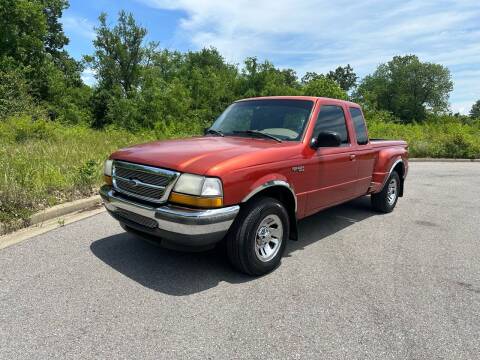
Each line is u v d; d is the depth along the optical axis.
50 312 3.20
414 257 4.88
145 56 51.25
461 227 6.39
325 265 4.49
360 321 3.28
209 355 2.74
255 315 3.30
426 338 3.06
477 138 20.91
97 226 5.45
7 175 6.15
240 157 3.75
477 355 2.86
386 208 7.14
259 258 4.01
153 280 3.87
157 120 28.55
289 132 4.74
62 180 6.70
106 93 43.84
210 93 37.38
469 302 3.70
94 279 3.83
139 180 3.83
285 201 4.46
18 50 35.62
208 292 3.67
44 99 37.19
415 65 85.88
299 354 2.80
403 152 7.37
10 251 4.43
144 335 2.94
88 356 2.67
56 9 46.56
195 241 3.50
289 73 60.25
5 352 2.68
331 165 5.03
